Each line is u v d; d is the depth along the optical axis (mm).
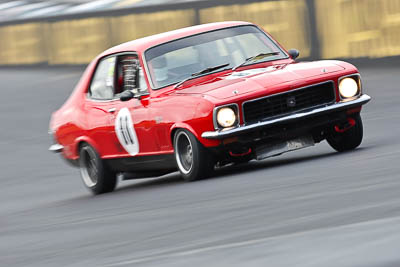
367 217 12352
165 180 27562
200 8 77125
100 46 90688
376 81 49875
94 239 15758
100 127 26344
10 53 103688
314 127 22766
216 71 24281
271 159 27234
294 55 25422
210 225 14688
